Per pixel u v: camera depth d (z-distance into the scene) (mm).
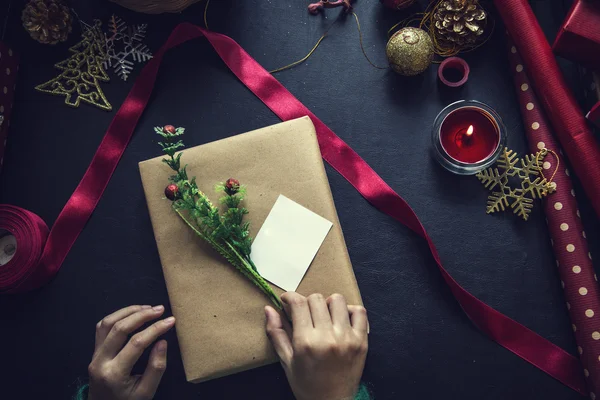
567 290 754
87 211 799
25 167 812
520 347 771
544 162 760
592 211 781
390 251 789
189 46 813
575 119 736
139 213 800
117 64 809
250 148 730
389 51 748
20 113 815
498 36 802
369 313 785
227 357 715
